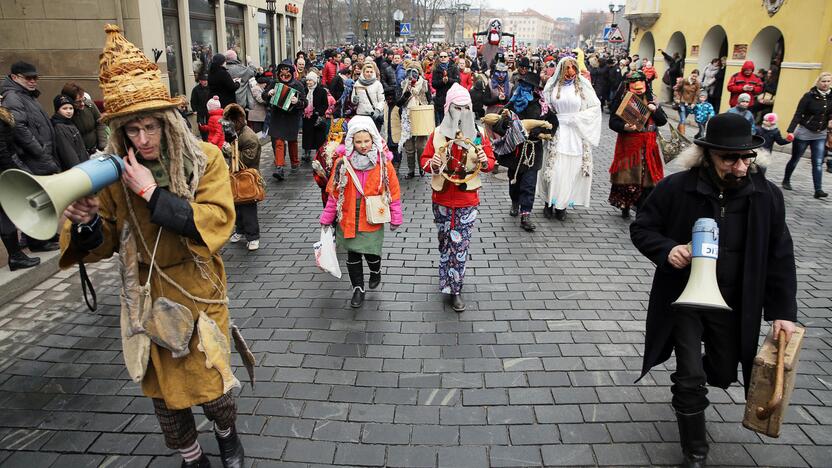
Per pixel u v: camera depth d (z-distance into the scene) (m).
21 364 4.07
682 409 2.94
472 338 4.38
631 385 3.79
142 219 2.47
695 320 2.98
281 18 22.02
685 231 2.99
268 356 4.13
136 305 2.49
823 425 3.41
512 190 7.37
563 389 3.74
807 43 12.91
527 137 6.66
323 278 5.53
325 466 3.06
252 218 6.22
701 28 18.59
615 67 21.03
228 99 10.71
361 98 9.84
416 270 5.69
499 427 3.37
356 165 4.57
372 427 3.37
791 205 8.49
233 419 2.81
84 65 10.97
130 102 2.26
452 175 4.54
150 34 11.24
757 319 2.85
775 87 14.57
